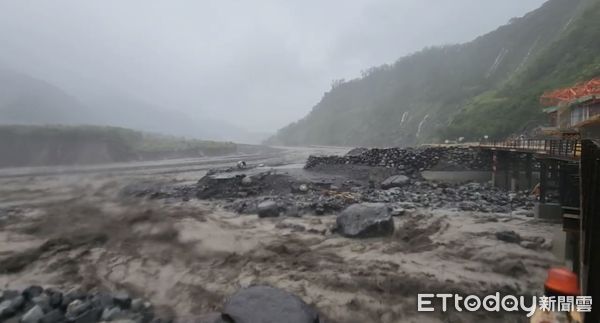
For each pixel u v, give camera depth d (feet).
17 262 32.58
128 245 37.73
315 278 28.50
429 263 31.37
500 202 58.08
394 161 86.17
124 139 178.09
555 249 32.68
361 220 40.73
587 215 16.35
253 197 64.90
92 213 53.11
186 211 54.54
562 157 40.06
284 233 41.93
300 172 84.23
